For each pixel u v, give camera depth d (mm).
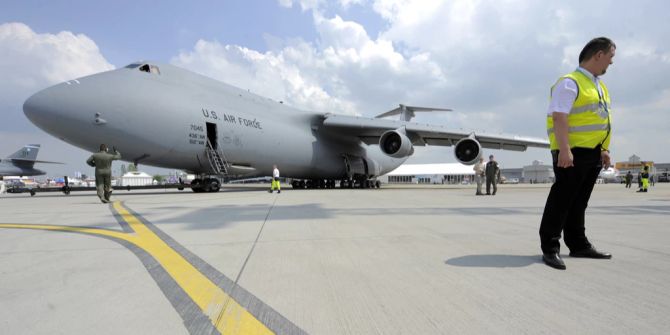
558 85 2797
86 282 2260
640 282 2230
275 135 16938
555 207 2678
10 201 10492
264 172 17562
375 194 13008
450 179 75625
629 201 8852
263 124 16406
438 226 4559
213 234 3990
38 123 11570
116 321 1670
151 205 8078
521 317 1697
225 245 3385
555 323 1624
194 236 3871
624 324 1603
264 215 5820
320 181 23109
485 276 2373
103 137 11914
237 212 6324
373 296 2002
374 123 18500
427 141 20984
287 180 61344
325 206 7555
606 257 2887
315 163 19781
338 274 2422
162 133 12742
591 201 8852
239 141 15172
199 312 1786
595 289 2100
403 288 2135
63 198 12117
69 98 11344
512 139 17875
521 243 3461
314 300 1944
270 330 1581
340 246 3326
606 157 3008
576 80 2783
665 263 2709
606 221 4965
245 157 15789
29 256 2967
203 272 2477
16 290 2102
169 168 14594
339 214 5949
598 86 2863
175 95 13219
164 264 2691
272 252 3084
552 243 2666
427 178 78688
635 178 56406
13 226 4719
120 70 12922
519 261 2773
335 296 2004
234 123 14914
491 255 2971
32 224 4914
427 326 1609
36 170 36844
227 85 15984
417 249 3195
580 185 2721
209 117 13969
